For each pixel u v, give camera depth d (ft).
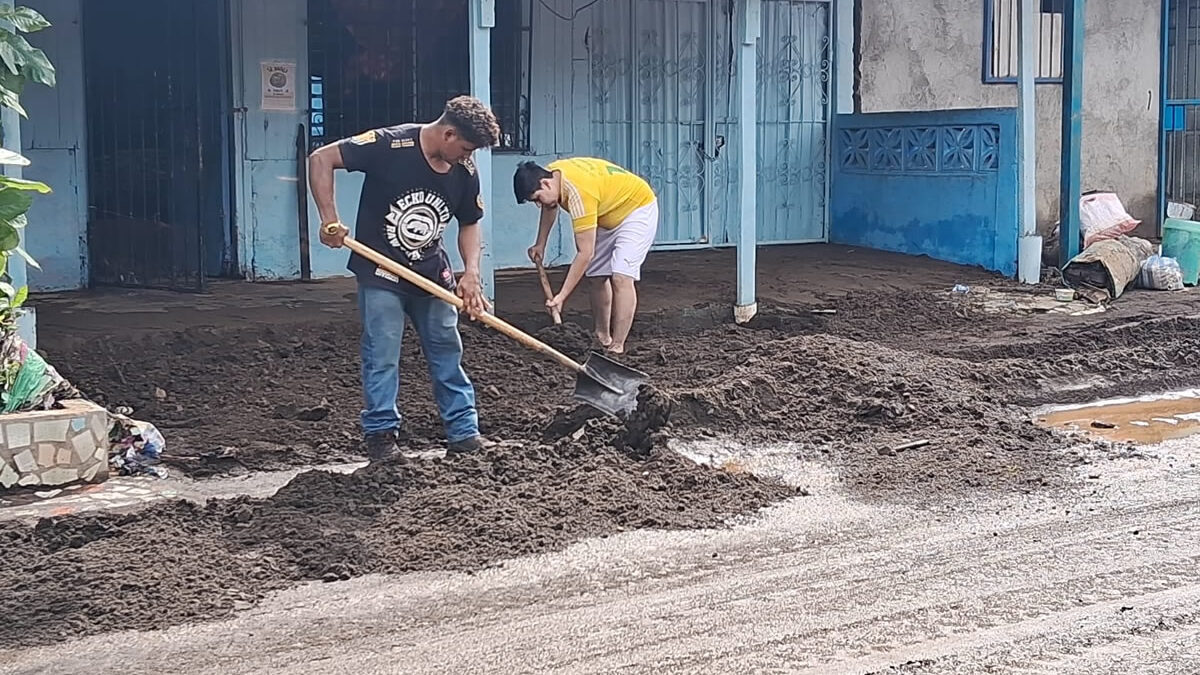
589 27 42.60
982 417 25.90
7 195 21.83
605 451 22.30
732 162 46.09
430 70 39.42
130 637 15.51
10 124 25.82
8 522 19.30
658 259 43.50
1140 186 54.39
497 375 28.63
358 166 20.63
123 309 32.68
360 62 38.58
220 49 37.06
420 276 21.24
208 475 22.11
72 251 35.65
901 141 45.57
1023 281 41.39
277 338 30.68
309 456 23.16
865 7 47.60
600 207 29.12
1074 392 28.89
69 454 21.34
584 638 15.60
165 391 26.94
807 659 15.01
